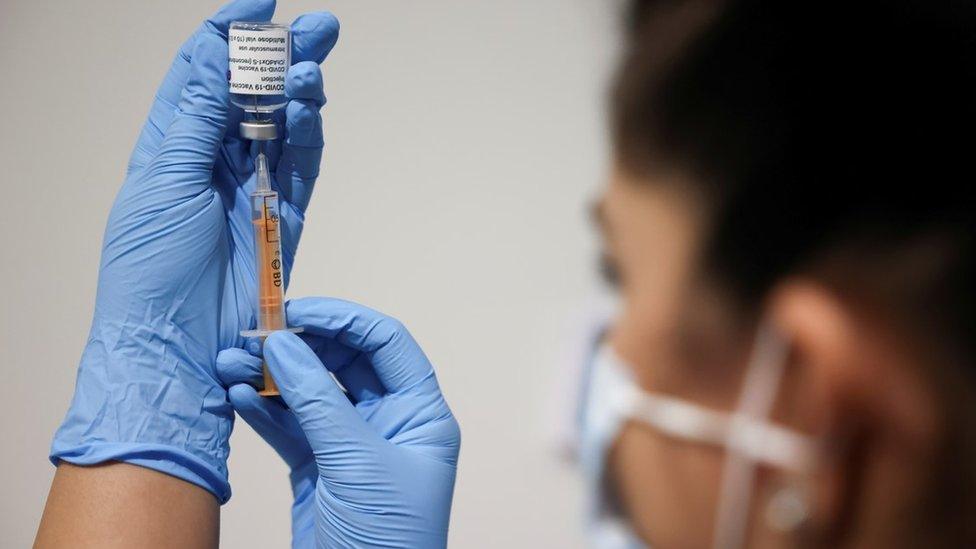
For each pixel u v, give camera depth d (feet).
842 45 1.58
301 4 5.79
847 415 1.55
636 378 1.82
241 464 6.15
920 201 1.55
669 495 1.79
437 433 3.91
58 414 6.31
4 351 6.32
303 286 5.95
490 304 5.76
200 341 3.86
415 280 5.83
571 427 2.14
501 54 5.60
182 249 3.80
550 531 5.74
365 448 3.66
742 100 1.62
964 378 1.51
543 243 5.66
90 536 3.36
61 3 6.02
